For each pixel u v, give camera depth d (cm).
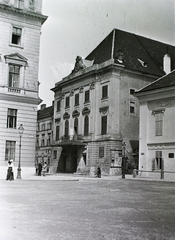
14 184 2436
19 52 3662
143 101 4225
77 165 5609
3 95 3506
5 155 3488
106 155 4988
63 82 6275
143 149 4159
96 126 5350
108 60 5197
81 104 5753
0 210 1103
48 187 2234
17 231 791
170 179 3578
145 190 2145
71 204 1308
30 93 3678
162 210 1191
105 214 1069
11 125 3559
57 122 6569
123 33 5978
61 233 775
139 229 845
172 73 4147
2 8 3566
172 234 795
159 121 3984
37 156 8469
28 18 3728
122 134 5056
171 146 3797
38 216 1003
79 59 5875
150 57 5872
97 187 2341
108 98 5100
